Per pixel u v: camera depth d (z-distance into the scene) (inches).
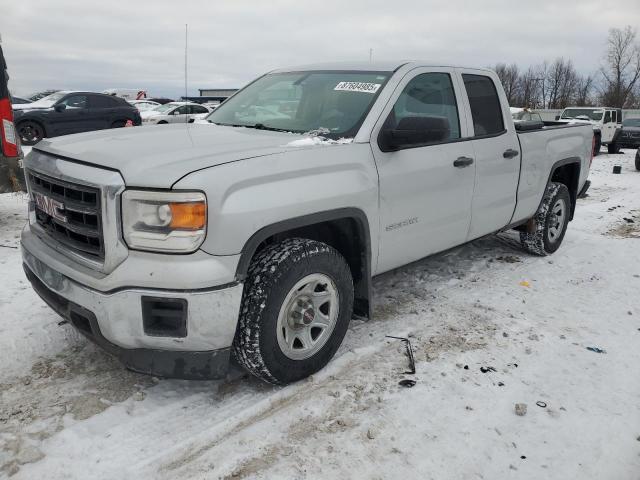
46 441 99.0
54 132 597.0
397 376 124.0
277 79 167.3
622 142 853.2
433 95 153.5
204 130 136.3
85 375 121.0
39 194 115.8
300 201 109.0
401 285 182.7
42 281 112.6
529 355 136.7
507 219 189.3
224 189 97.7
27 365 124.5
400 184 134.9
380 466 95.4
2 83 215.0
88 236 101.9
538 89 2733.8
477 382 123.1
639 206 355.6
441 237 156.7
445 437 103.8
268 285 106.6
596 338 147.8
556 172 229.6
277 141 121.6
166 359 101.9
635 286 189.9
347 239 130.3
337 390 117.3
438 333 146.9
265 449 98.4
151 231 95.3
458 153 155.3
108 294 98.0
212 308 98.3
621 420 111.4
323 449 99.0
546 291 182.1
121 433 101.7
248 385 118.8
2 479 89.7
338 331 123.9
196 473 92.0
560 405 115.7
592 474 96.1
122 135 125.5
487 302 170.2
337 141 125.3
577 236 257.1
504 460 98.5
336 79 150.8
